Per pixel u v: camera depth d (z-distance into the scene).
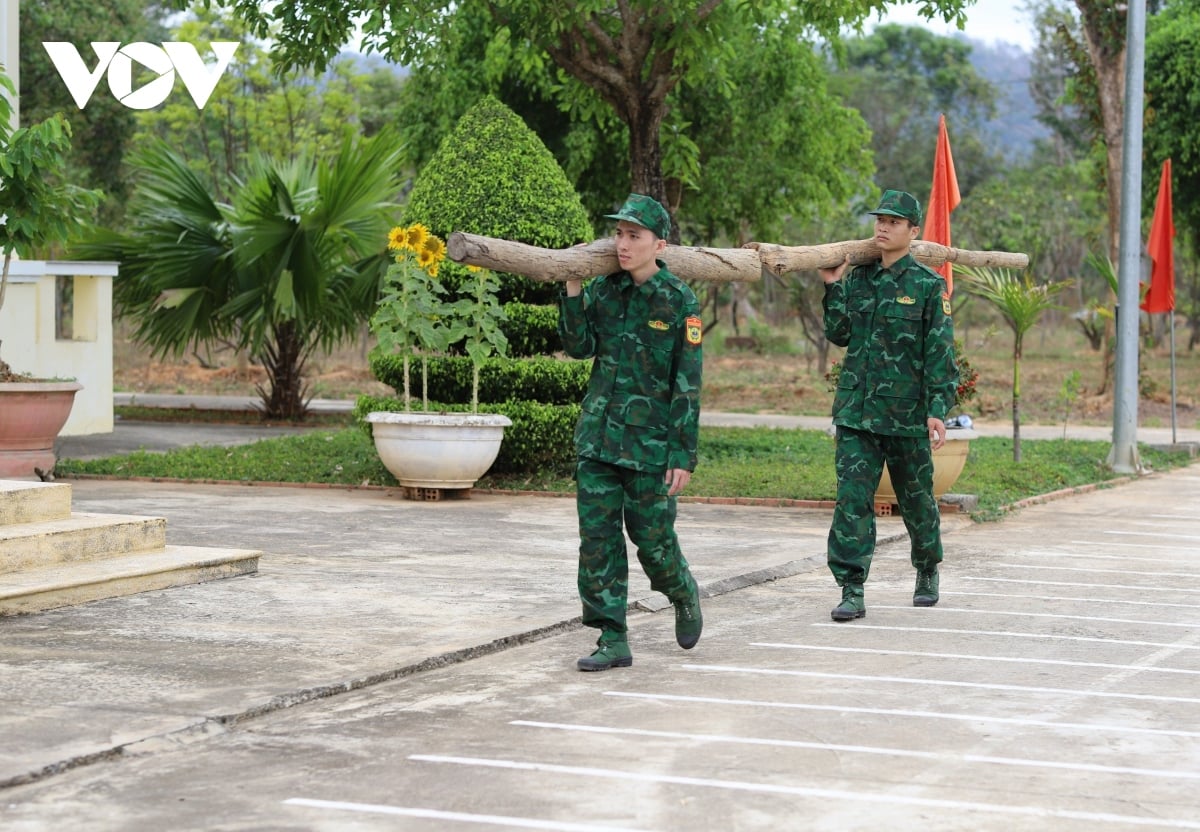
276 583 7.83
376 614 6.96
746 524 10.76
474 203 13.40
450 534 9.95
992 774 4.49
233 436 17.88
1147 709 5.36
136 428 18.88
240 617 6.85
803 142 23.52
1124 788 4.36
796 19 21.97
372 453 14.10
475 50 22.39
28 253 12.12
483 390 13.17
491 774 4.45
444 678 5.81
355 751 4.71
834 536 7.14
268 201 18.19
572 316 5.89
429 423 11.70
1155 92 26.48
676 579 6.10
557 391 13.20
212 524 10.22
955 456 11.42
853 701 5.43
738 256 6.88
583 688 5.63
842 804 4.17
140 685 5.45
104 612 6.92
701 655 6.28
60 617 6.78
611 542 5.92
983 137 66.69
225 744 4.79
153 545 8.19
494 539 9.72
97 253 19.28
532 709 5.29
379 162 18.25
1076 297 49.47
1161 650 6.45
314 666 5.81
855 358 7.10
